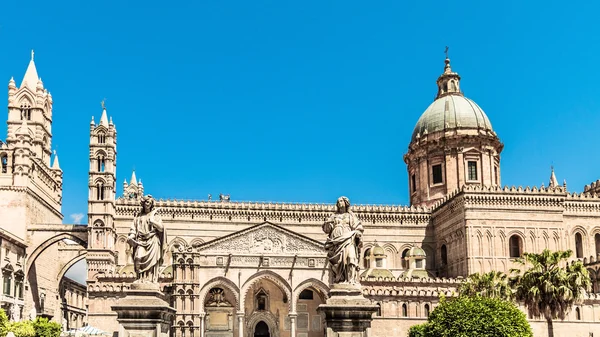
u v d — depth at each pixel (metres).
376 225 113.62
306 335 105.12
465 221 101.75
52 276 118.81
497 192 102.81
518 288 69.38
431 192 117.88
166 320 22.73
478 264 100.31
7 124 114.19
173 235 107.25
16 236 99.12
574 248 107.56
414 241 113.94
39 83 118.62
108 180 103.19
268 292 106.69
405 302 96.75
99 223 101.31
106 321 93.38
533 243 102.19
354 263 23.00
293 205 111.50
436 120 119.88
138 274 22.86
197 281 94.31
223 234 108.56
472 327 51.25
